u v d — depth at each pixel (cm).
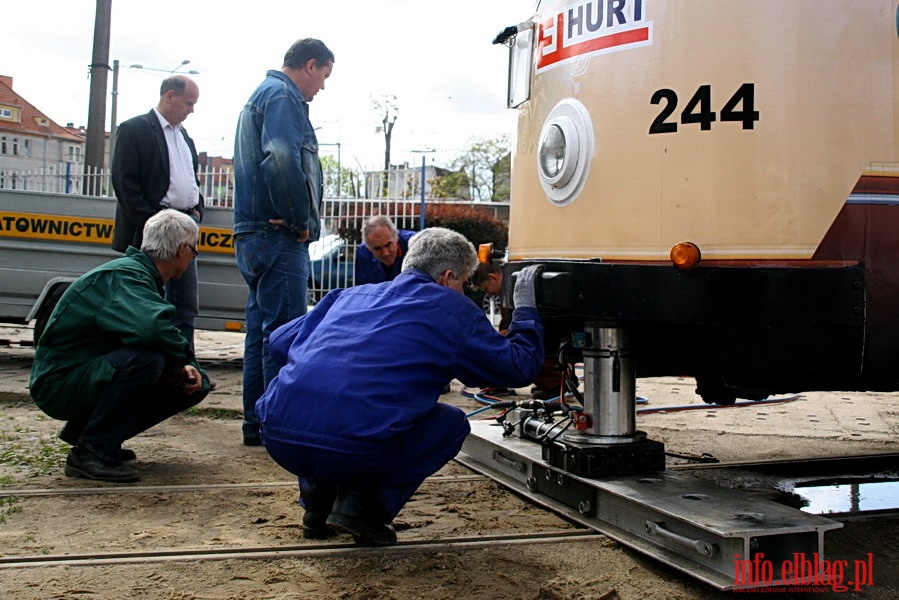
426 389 308
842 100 315
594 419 367
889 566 321
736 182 313
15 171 1412
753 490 417
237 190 509
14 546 320
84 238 863
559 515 370
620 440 363
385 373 302
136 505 379
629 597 280
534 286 341
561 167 353
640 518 325
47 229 859
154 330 415
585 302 334
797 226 311
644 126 329
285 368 320
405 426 301
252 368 510
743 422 633
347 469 301
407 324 309
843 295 311
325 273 1139
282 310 498
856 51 317
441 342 308
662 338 394
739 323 309
